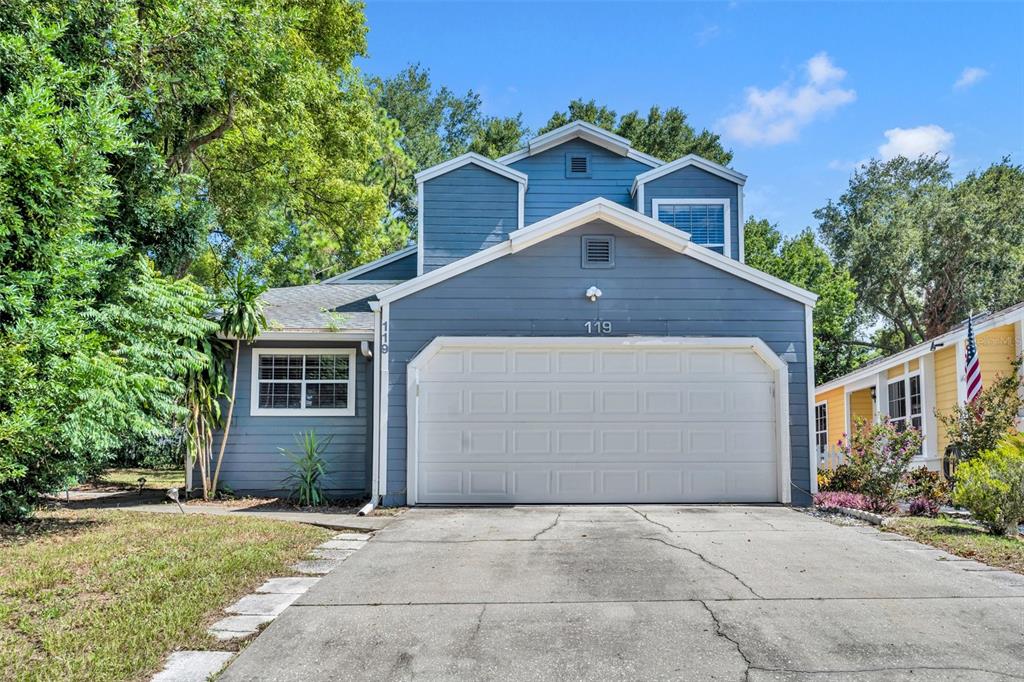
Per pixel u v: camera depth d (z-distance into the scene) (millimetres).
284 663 4062
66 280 8172
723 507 9750
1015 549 6797
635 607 5023
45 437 7336
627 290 10391
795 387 10305
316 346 11734
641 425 10227
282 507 10383
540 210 14789
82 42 10508
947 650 4195
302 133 19672
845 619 4750
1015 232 30562
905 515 9312
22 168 7375
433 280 10328
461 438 10141
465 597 5305
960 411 10844
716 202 14211
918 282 33406
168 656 4160
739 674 3867
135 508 10000
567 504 10039
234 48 14539
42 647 4211
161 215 12133
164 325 9523
